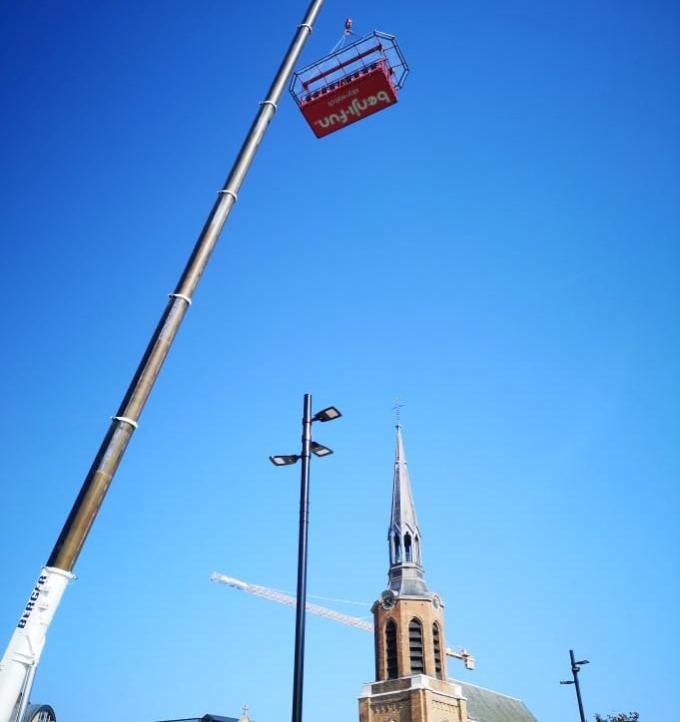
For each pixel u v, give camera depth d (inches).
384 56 848.3
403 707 2824.8
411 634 3029.0
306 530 829.2
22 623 578.6
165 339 689.6
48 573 592.4
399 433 3678.6
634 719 3036.4
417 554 3299.7
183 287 715.4
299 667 742.5
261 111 826.2
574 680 1728.6
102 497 624.7
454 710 2938.0
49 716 3196.4
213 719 3622.0
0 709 547.5
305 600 782.5
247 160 796.0
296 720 708.0
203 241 740.7
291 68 866.1
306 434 900.0
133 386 665.0
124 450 646.5
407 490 3469.5
